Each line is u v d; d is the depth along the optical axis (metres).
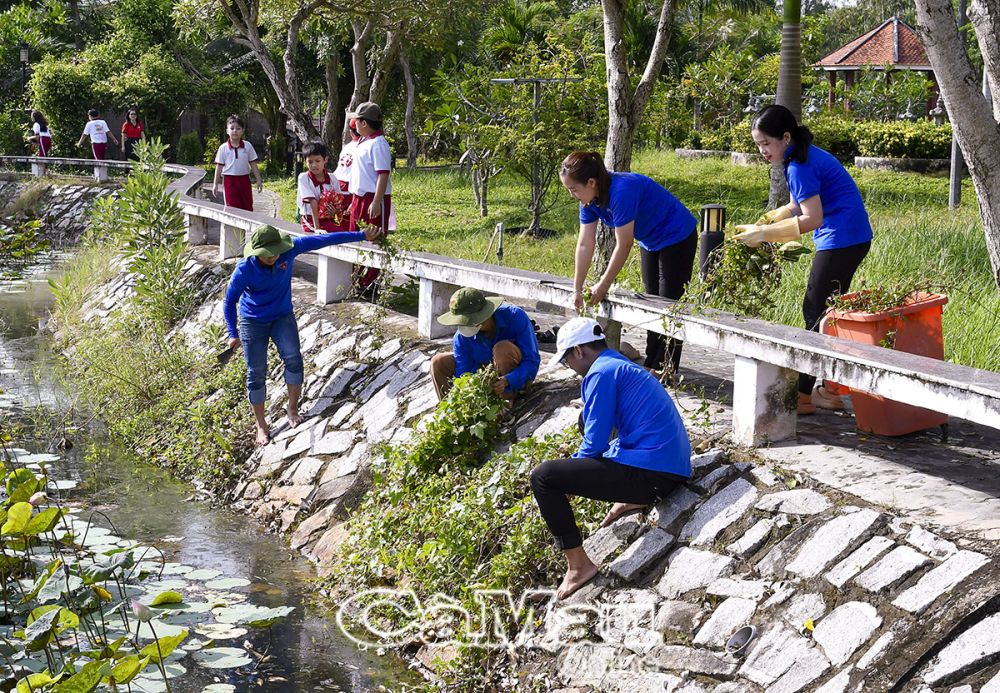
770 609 4.27
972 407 4.14
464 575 5.58
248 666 5.35
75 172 28.34
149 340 10.98
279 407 8.70
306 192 10.42
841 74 30.69
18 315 15.13
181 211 12.39
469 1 22.69
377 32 30.08
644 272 6.53
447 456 6.45
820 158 5.69
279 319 8.20
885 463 4.99
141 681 5.09
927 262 9.38
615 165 10.05
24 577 6.07
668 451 4.85
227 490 8.14
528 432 6.35
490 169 19.06
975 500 4.44
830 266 5.76
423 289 8.45
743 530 4.69
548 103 16.73
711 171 21.34
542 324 8.95
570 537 4.95
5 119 32.78
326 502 7.28
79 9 41.31
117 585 6.14
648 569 4.88
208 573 6.48
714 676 4.18
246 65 37.47
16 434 9.49
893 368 4.47
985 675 3.51
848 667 3.85
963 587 3.82
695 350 7.94
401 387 7.85
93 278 15.03
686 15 34.88
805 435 5.46
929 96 28.39
